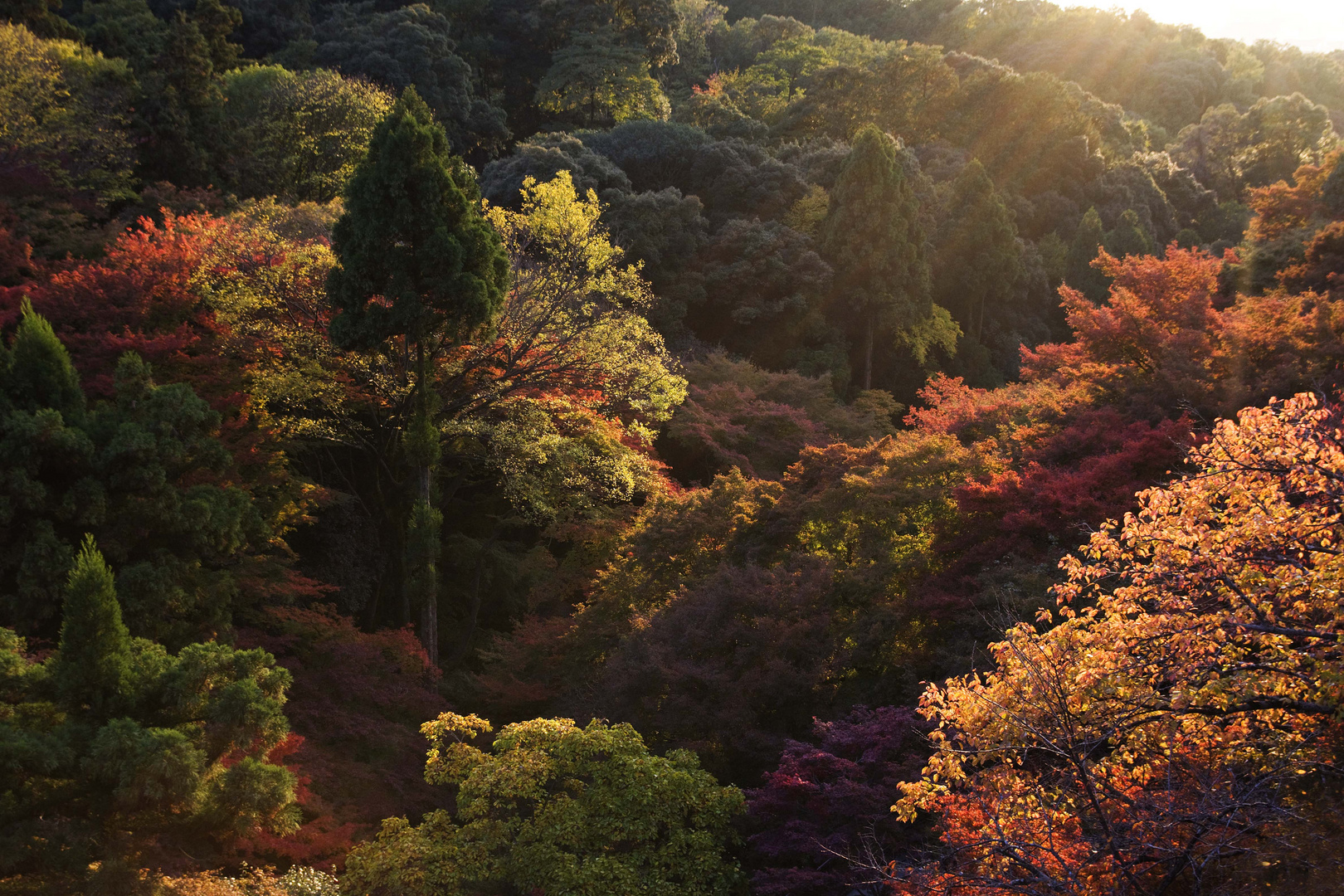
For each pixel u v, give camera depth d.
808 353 37.19
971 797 6.96
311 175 35.16
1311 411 6.98
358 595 23.19
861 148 38.19
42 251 22.70
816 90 56.31
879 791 9.59
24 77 27.44
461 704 18.28
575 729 11.90
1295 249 22.48
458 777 11.95
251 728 9.53
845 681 13.23
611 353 22.17
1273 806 5.27
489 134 53.12
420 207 18.28
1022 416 19.05
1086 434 14.49
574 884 10.30
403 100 18.89
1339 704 5.53
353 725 14.48
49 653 11.37
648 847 10.86
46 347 13.21
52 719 9.40
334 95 36.06
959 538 13.95
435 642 18.92
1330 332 14.86
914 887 6.91
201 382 17.61
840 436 29.53
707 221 39.88
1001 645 7.37
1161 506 7.20
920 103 54.84
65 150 27.19
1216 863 5.71
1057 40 87.00
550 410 22.88
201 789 9.00
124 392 13.64
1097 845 6.01
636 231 36.44
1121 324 16.84
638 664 14.03
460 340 18.89
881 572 13.91
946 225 43.19
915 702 11.71
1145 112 84.38
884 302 37.81
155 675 9.78
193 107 32.16
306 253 20.41
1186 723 6.28
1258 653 6.22
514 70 61.69
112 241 22.92
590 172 39.09
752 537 17.02
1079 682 6.42
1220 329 16.23
